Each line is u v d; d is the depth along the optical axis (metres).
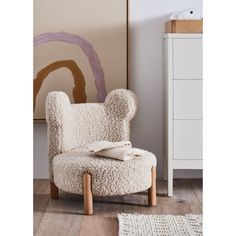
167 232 2.65
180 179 4.02
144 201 3.36
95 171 2.96
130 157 3.07
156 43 3.96
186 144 3.49
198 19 3.55
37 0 3.85
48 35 3.87
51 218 2.97
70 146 3.46
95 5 3.86
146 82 3.97
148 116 3.99
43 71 3.88
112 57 3.88
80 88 3.89
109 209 3.16
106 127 3.56
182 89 3.47
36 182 3.93
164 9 3.93
